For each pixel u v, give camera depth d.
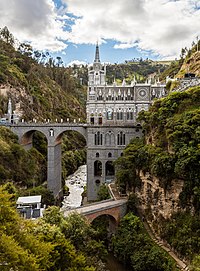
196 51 193.38
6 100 161.62
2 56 191.62
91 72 127.31
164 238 70.69
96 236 69.50
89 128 121.38
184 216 68.19
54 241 39.00
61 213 54.66
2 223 29.28
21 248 27.64
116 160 108.69
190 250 61.09
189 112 74.50
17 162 114.62
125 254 68.62
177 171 68.56
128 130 120.62
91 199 120.94
